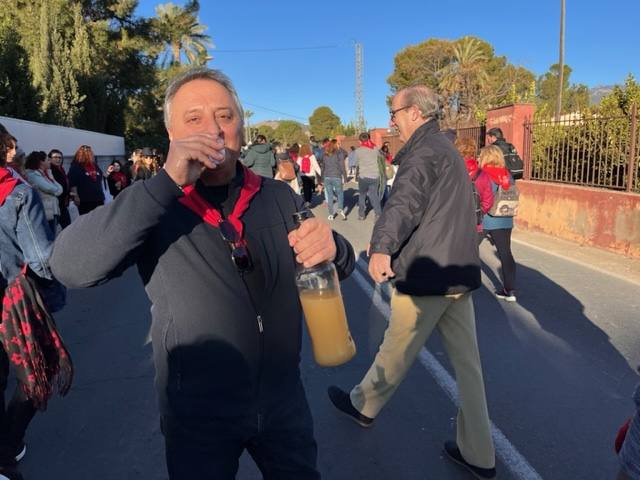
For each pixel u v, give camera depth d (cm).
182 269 150
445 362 404
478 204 503
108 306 579
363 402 313
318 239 145
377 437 312
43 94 1756
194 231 152
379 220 254
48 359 260
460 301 269
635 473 164
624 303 546
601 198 809
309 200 1555
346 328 159
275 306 160
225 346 151
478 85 4025
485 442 269
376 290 611
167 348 152
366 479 276
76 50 2138
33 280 259
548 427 319
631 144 777
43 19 1830
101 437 320
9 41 1647
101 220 135
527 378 382
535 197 983
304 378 389
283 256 163
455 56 4841
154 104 2716
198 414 153
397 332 281
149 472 287
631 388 365
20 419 272
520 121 1111
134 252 148
